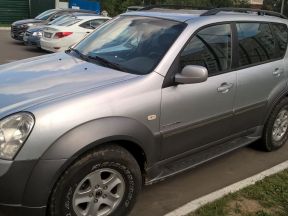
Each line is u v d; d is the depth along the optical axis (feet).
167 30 13.75
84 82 11.74
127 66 12.93
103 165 10.93
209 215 12.73
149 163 12.39
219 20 14.79
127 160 11.37
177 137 13.06
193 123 13.50
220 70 14.53
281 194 14.35
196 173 15.81
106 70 12.78
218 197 13.89
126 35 14.62
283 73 17.58
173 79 12.60
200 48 13.83
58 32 44.04
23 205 10.07
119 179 11.49
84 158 10.53
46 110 10.17
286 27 18.43
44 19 58.95
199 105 13.55
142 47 13.56
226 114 14.83
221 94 14.38
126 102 11.38
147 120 11.90
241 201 13.76
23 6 94.07
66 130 10.18
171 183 14.85
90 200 11.06
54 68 13.24
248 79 15.57
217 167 16.52
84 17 46.14
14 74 12.82
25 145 9.86
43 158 9.94
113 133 10.82
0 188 9.89
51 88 11.35
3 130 9.95
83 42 15.88
